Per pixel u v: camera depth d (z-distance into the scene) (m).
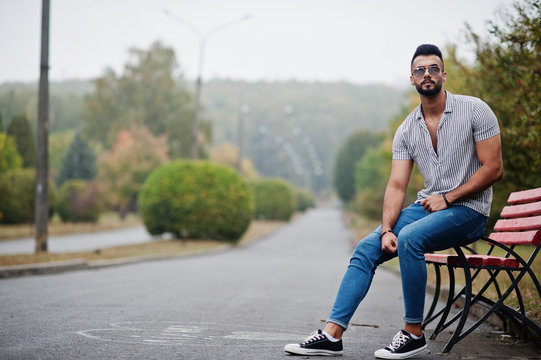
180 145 67.44
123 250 20.86
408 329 4.26
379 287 11.01
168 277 11.85
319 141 181.50
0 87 56.84
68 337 4.90
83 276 11.85
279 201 61.22
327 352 4.25
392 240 4.25
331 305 7.81
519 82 8.66
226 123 179.25
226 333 5.29
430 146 4.39
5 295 8.09
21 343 4.62
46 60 16.92
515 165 10.32
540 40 7.91
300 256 22.16
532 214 4.85
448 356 4.34
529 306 5.90
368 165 49.22
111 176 56.25
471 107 4.30
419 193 4.57
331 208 142.38
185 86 70.50
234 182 28.66
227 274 13.05
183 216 27.86
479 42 9.21
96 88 65.88
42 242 16.83
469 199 4.25
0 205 37.12
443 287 8.44
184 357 4.19
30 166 55.44
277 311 7.02
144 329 5.38
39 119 16.86
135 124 60.47
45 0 16.84
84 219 45.78
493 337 5.21
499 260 4.42
